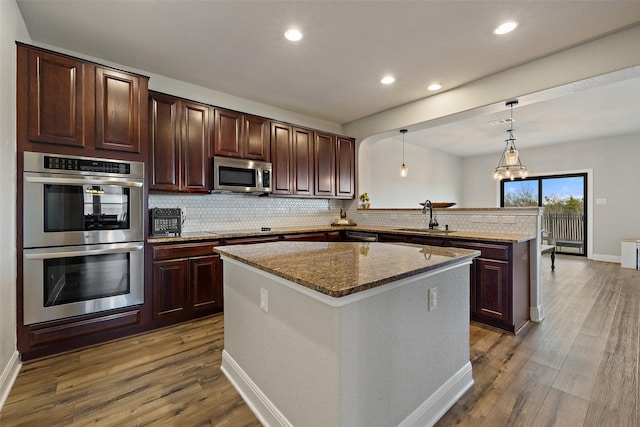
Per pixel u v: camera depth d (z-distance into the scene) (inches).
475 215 138.3
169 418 63.4
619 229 240.2
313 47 105.3
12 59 79.7
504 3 82.8
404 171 203.9
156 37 99.0
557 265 226.4
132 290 101.6
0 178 71.7
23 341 83.4
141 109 103.3
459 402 68.8
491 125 208.8
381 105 163.3
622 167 238.5
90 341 95.4
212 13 86.7
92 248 93.3
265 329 62.9
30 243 83.9
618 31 96.2
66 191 89.3
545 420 62.3
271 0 81.3
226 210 150.9
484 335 105.0
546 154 277.1
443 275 67.1
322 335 47.7
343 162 185.3
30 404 67.6
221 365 83.7
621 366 82.9
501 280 108.0
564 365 84.0
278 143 154.4
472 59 113.7
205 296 118.9
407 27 93.6
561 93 115.5
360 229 166.7
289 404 55.9
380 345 51.9
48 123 86.8
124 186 98.7
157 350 92.9
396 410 55.4
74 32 95.7
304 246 87.0
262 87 139.3
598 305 135.0
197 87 137.4
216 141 132.0
